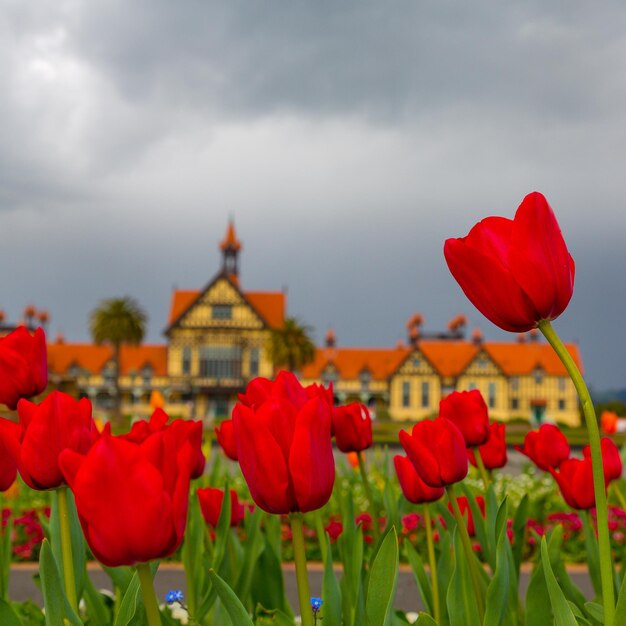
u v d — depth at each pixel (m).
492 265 1.44
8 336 2.17
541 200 1.42
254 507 3.17
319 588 6.51
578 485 2.60
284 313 84.94
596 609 1.97
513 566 2.49
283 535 8.94
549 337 1.46
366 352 87.25
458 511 2.17
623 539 8.40
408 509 4.21
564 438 3.05
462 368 83.94
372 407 85.19
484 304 1.47
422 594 2.58
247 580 2.77
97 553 1.20
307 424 1.41
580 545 8.80
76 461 1.22
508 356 86.12
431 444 2.13
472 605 2.12
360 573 2.15
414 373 84.06
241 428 1.43
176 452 1.28
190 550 2.59
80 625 1.62
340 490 3.19
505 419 82.38
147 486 1.17
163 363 83.81
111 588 6.44
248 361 81.88
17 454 1.69
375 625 1.65
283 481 1.41
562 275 1.44
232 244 86.19
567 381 84.44
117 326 69.94
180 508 1.23
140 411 82.00
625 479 7.93
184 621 3.57
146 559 1.21
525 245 1.43
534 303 1.43
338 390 84.69
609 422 9.93
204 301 82.31
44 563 1.53
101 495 1.16
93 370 84.12
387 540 1.67
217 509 2.78
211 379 81.19
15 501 11.35
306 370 84.81
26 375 2.14
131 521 1.17
